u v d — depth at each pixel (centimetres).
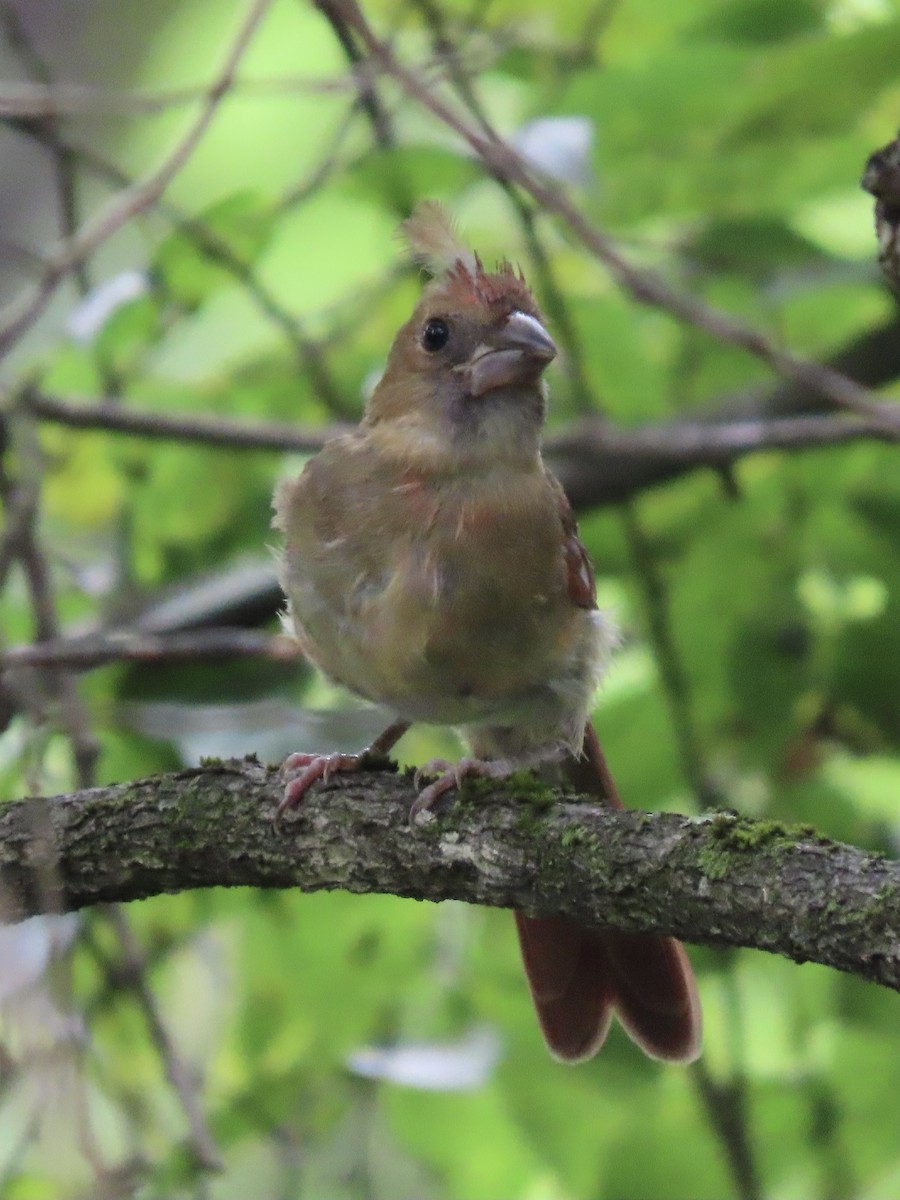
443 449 831
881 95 1023
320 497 851
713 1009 1170
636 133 1057
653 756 1152
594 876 693
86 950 1040
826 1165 1127
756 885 650
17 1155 885
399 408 850
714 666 1162
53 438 1186
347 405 1188
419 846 742
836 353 1178
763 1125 1136
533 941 918
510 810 731
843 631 1144
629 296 1078
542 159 1039
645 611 1172
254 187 1090
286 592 877
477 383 827
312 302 1222
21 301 1136
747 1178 1045
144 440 1166
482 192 1155
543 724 898
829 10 1113
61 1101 729
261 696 1130
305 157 1303
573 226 780
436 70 1049
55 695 966
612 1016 1027
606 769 947
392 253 1194
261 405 1213
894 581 1149
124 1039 1101
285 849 767
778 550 1179
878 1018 1127
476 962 1184
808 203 1123
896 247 661
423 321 852
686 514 1216
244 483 1202
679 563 1197
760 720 1150
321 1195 1155
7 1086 757
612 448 1072
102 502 1230
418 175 1077
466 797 745
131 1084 1080
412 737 1171
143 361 1198
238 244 1100
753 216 1110
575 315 1125
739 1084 1069
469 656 845
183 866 782
